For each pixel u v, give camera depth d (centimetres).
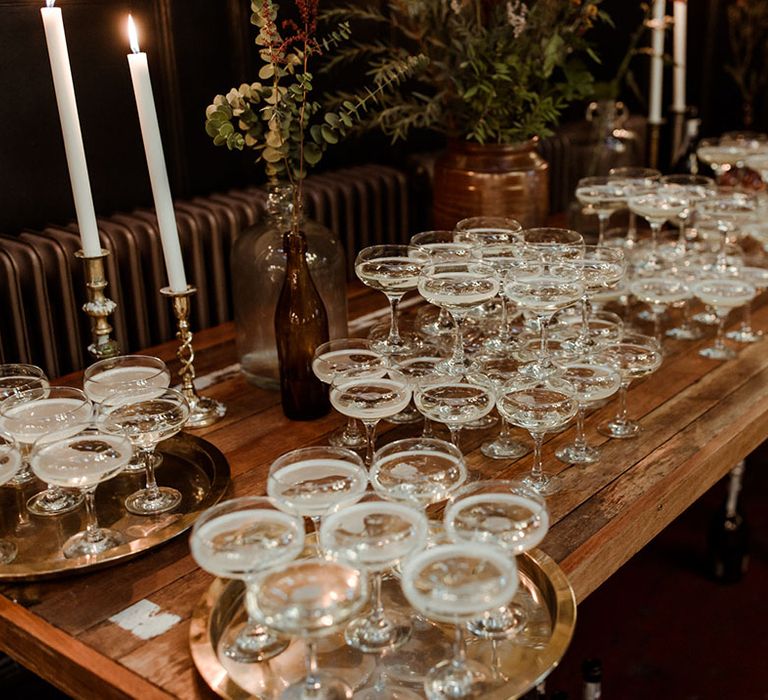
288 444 165
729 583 276
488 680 110
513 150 217
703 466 158
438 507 144
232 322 232
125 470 157
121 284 235
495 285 161
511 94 212
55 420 143
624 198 225
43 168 235
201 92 260
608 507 145
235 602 123
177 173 260
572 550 134
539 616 121
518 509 113
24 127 229
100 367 157
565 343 177
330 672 113
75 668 114
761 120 414
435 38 213
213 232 245
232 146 161
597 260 177
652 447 162
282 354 170
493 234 189
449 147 224
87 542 135
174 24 249
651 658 246
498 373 166
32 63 226
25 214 234
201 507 142
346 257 278
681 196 223
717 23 400
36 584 128
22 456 158
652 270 229
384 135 302
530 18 208
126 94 245
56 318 227
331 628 99
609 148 264
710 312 228
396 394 142
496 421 174
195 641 114
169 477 155
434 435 168
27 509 147
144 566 132
